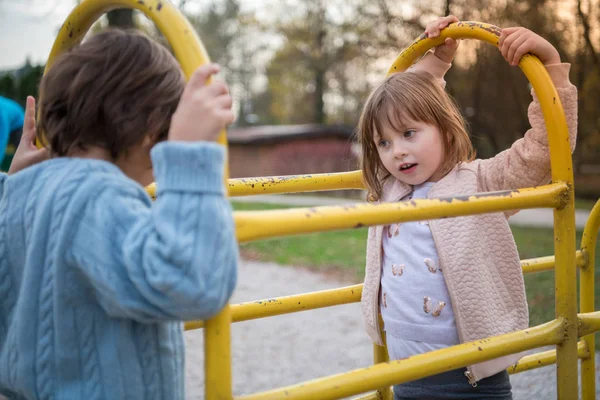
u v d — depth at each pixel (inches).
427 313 60.2
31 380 39.3
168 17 40.1
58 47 50.4
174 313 35.0
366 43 706.8
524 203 49.7
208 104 37.1
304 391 40.4
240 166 928.3
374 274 66.2
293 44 1048.2
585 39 539.2
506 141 674.8
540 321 190.1
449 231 60.0
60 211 38.4
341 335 181.8
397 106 61.9
